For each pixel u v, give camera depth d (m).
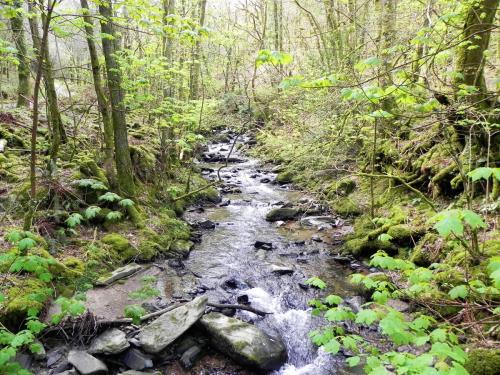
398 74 3.93
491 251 5.01
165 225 8.04
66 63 13.64
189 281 6.29
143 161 9.41
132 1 4.70
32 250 5.23
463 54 6.18
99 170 7.71
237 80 19.25
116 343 4.34
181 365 4.37
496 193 6.01
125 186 7.93
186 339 4.69
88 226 6.90
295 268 6.94
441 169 7.32
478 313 4.22
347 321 5.25
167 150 10.54
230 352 4.47
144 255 6.75
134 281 5.95
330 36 12.70
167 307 5.27
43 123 9.72
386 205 8.45
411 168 8.52
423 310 4.64
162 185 9.73
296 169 12.72
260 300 5.86
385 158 9.39
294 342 4.93
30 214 4.95
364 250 7.18
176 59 12.18
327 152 10.83
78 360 4.08
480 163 6.34
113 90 7.49
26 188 6.16
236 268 6.91
